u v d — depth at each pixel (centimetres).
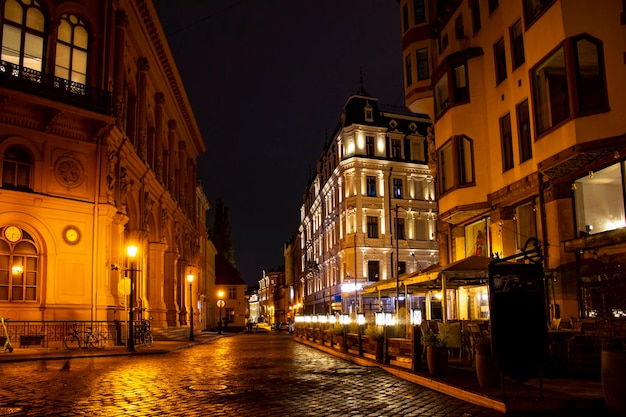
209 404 886
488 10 2178
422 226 5406
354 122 5369
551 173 1700
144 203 3262
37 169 2309
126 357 1969
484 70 2206
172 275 4150
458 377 1087
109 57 2678
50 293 2284
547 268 1684
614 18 1530
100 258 2452
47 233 2311
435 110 2423
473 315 2327
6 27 2334
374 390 1031
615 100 1498
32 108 2294
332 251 5906
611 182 1549
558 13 1622
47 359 1850
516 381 913
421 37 2691
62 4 2494
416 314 1351
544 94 1717
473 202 2162
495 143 2117
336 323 2138
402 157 5453
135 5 3028
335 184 5788
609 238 1498
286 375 1305
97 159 2494
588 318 1495
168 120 4328
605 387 769
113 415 796
